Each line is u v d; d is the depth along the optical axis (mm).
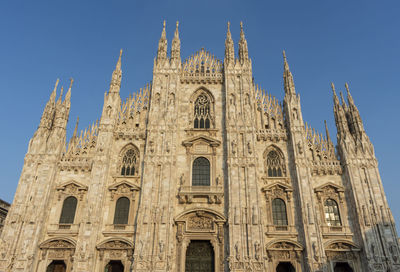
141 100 54312
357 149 48250
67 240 43750
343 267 43531
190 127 51812
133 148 50469
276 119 52281
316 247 41812
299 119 50562
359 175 46344
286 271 43812
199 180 47781
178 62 55688
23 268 41281
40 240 43844
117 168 48906
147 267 40969
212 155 49094
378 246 41844
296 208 45531
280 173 48594
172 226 43562
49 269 43906
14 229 43406
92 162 48438
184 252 43031
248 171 46469
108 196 46656
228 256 42000
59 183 47719
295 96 52562
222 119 52062
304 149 48156
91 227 43344
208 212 44906
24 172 47125
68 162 48875
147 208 44219
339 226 44312
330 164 48469
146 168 46781
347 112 52594
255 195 44938
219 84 55188
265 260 41594
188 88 54781
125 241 43281
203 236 43781
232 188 45438
